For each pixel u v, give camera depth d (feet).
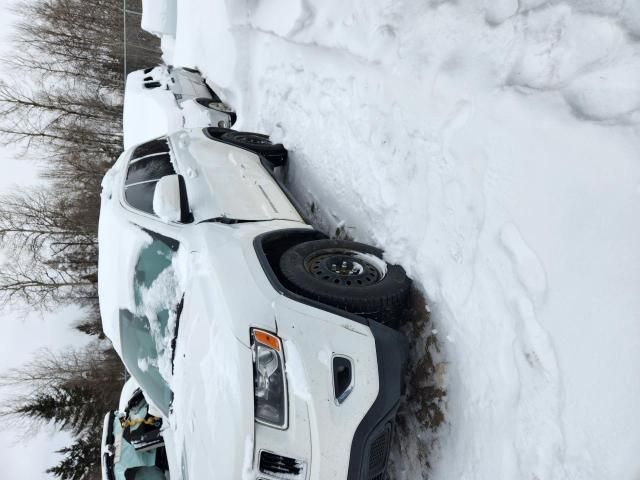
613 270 6.27
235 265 9.02
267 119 17.93
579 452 6.49
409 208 10.62
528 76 7.69
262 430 7.61
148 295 9.90
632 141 6.17
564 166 6.91
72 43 69.15
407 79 10.40
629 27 6.54
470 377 8.70
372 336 8.48
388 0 11.29
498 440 7.86
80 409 54.03
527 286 7.43
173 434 8.90
